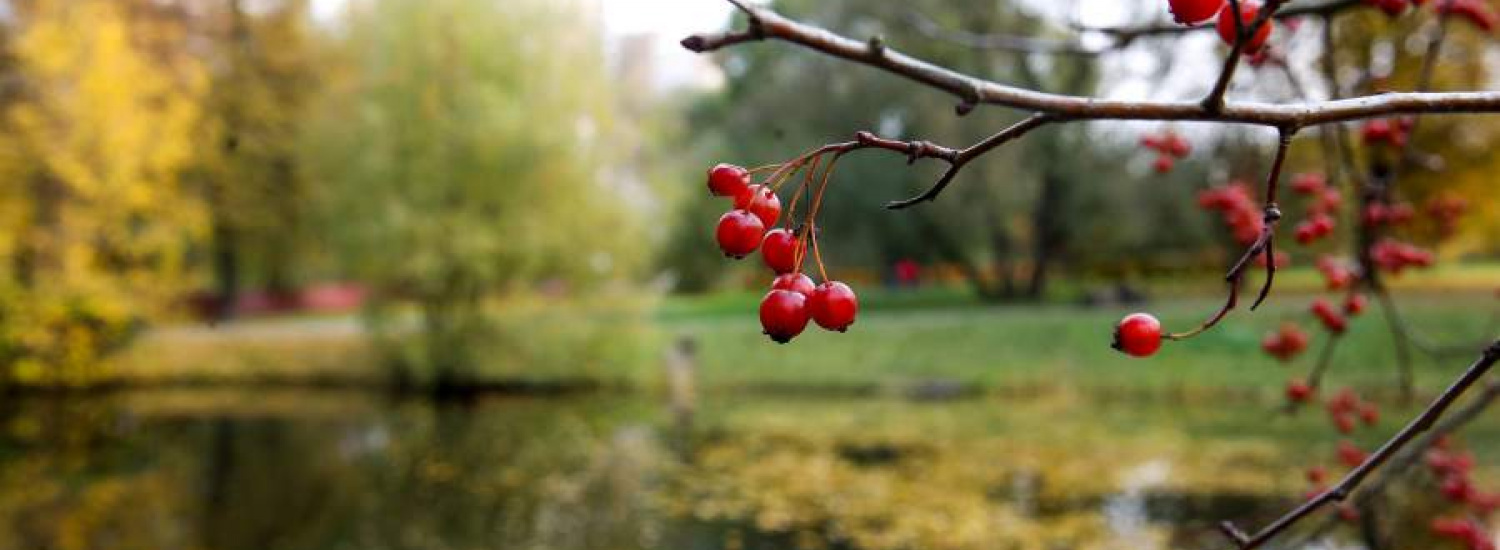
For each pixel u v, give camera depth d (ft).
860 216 66.44
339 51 66.23
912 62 3.29
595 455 33.60
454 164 47.52
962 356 51.70
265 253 73.15
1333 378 41.73
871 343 54.95
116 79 43.68
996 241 75.97
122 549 22.81
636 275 51.98
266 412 43.80
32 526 24.64
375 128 47.19
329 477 30.55
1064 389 45.68
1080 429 35.81
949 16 59.16
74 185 43.55
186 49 64.18
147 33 57.82
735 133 71.46
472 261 46.44
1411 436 4.10
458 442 36.60
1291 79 6.89
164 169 46.80
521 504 26.84
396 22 48.03
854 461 31.12
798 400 46.03
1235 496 24.79
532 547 22.75
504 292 51.37
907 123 64.39
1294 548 9.37
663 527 23.91
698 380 51.67
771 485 28.09
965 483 27.43
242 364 53.83
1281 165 3.29
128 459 33.01
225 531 24.38
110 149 43.86
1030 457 30.83
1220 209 9.80
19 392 47.55
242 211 66.69
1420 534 15.99
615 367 52.16
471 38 48.11
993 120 60.95
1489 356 3.87
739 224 3.47
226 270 73.20
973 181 61.93
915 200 3.17
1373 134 8.81
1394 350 43.09
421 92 47.98
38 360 46.06
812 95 65.82
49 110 43.06
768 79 72.18
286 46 68.74
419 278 47.34
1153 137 9.66
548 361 51.65
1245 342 46.80
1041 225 73.36
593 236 49.67
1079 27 6.72
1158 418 37.81
